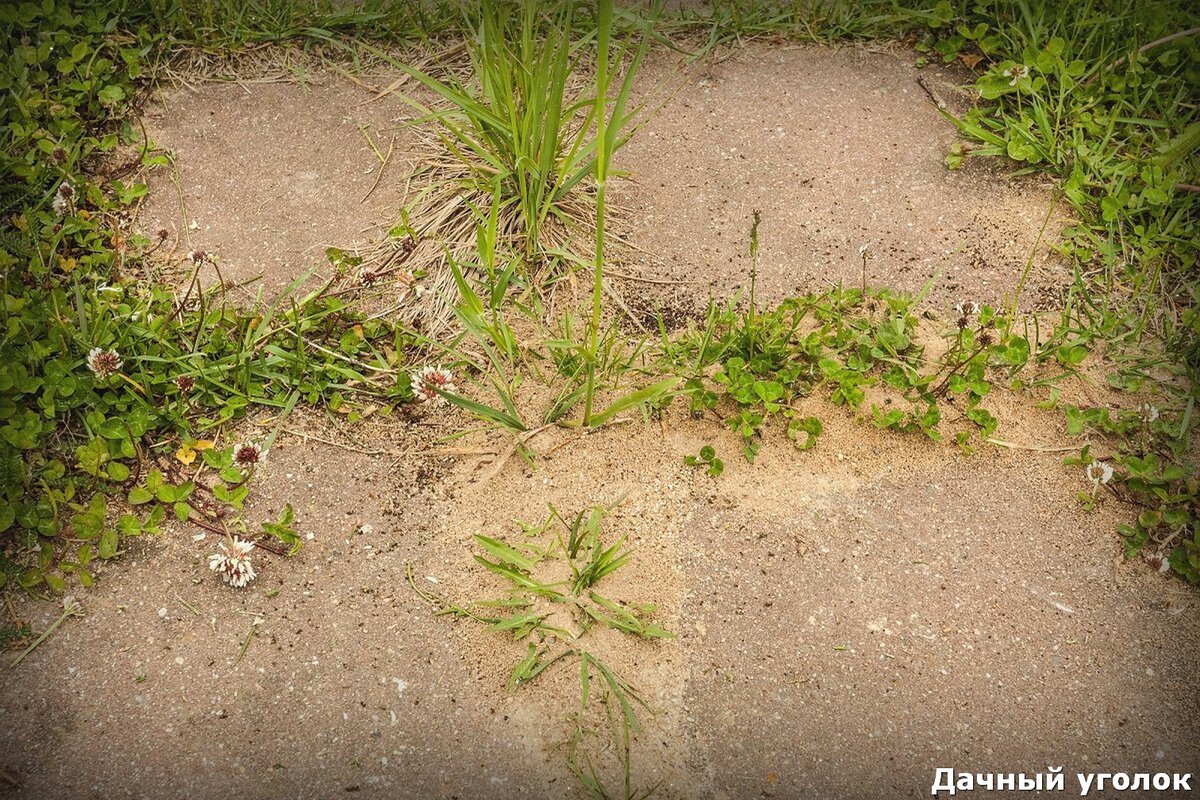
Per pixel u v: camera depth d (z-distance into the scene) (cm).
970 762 249
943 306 347
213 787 242
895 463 308
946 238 368
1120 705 259
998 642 271
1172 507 293
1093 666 266
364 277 335
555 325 340
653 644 268
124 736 250
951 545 291
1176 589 281
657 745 250
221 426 312
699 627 272
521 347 333
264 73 415
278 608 274
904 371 323
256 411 318
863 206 377
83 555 275
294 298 341
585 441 312
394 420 317
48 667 262
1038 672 265
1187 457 307
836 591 280
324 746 249
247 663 263
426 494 300
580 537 278
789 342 331
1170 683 263
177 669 262
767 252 362
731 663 265
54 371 305
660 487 301
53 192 357
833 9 438
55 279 335
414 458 308
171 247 357
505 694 258
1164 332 335
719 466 300
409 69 349
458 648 267
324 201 373
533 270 353
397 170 383
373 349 330
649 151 393
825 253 362
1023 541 292
